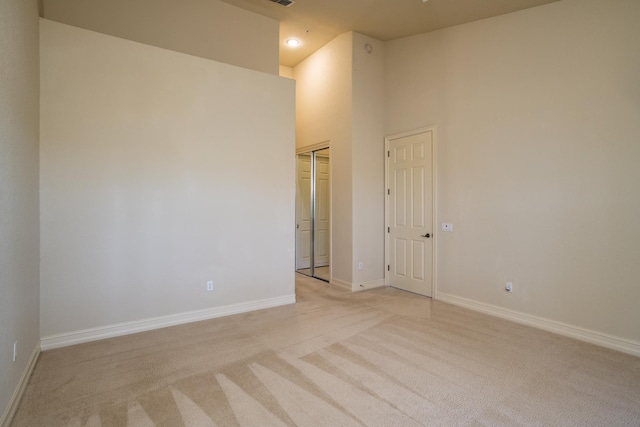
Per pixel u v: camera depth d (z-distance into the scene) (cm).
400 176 505
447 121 438
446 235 441
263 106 413
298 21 466
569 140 328
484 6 367
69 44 302
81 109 307
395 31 477
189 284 366
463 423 199
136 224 336
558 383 243
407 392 231
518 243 368
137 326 338
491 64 391
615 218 300
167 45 399
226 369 263
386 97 525
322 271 649
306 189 674
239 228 397
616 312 300
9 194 201
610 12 301
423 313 399
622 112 295
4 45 192
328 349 299
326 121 545
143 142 338
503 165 380
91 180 313
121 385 240
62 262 301
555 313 340
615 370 262
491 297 393
